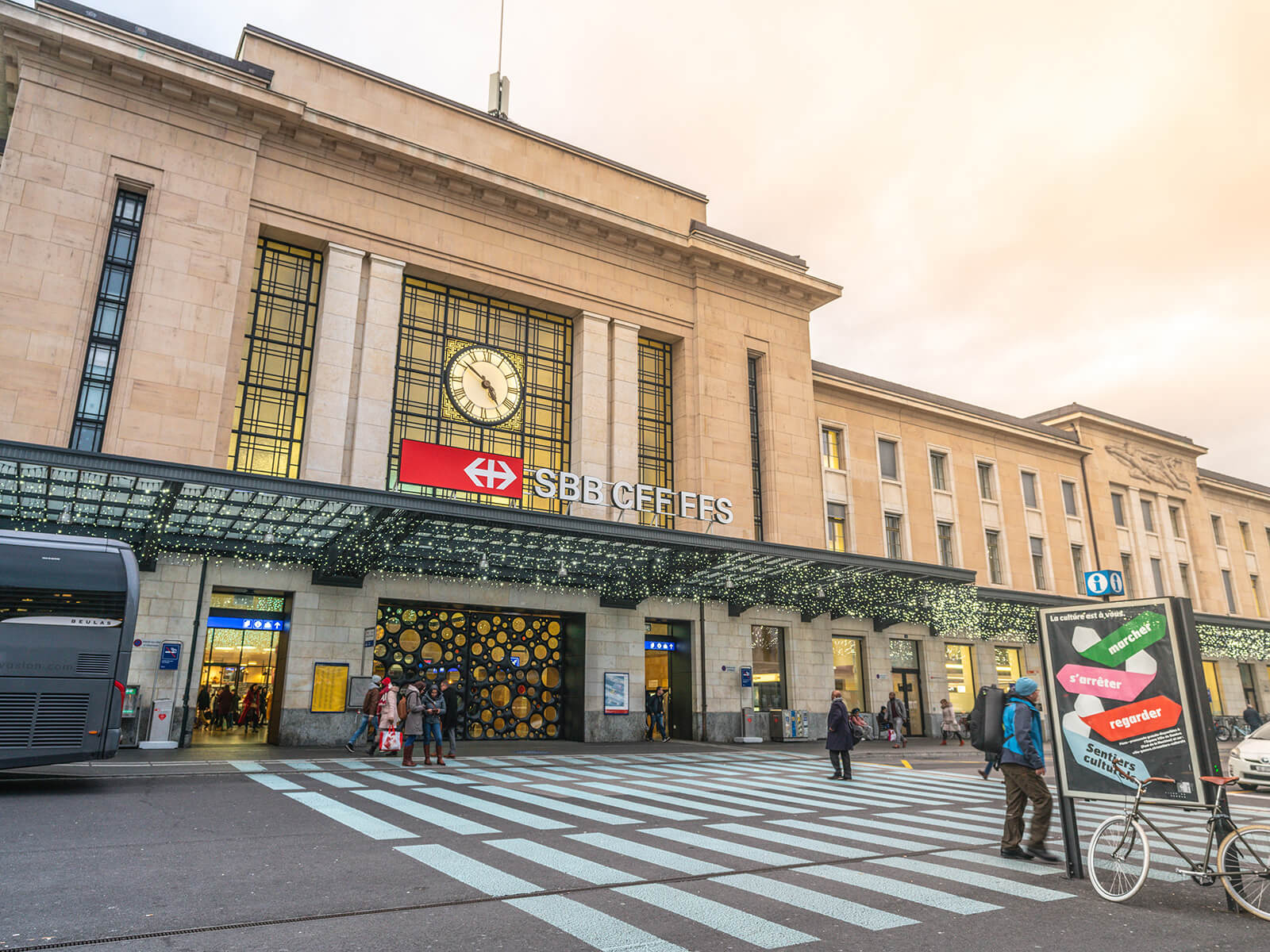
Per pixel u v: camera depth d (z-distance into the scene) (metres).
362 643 21.09
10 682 11.49
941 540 35.88
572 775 15.16
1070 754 7.27
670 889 6.36
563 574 23.11
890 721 27.39
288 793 11.58
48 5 19.28
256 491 16.00
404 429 23.73
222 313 20.64
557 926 5.34
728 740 26.59
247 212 21.59
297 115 22.28
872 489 33.91
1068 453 42.28
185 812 9.73
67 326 18.78
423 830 8.78
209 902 5.75
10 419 17.86
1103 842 6.66
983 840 8.91
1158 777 6.57
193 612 19.03
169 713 17.89
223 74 21.28
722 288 30.39
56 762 11.60
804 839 8.73
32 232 18.78
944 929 5.47
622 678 24.95
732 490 28.56
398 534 19.39
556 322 27.61
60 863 6.84
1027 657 36.34
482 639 24.20
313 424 21.61
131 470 14.83
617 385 27.25
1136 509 44.00
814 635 29.64
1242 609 48.22
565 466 26.69
